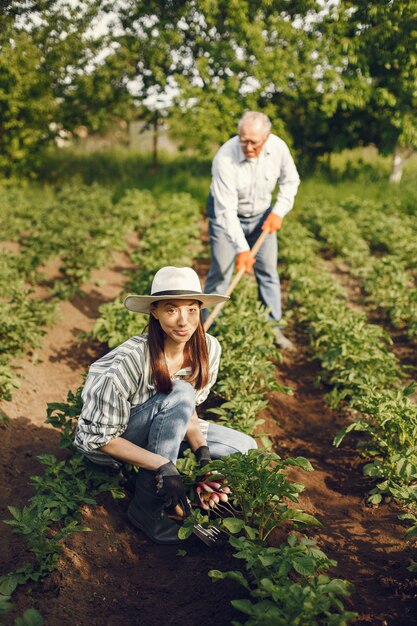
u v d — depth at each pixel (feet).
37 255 27.71
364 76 39.70
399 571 11.45
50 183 46.57
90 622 9.97
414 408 14.15
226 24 40.98
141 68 44.24
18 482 13.50
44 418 16.57
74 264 28.17
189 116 41.19
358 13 37.52
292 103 44.16
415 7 35.58
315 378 20.06
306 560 9.69
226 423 15.11
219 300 11.40
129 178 47.26
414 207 39.70
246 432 14.85
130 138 56.44
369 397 14.98
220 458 11.35
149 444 11.48
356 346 19.01
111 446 11.27
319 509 13.39
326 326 21.04
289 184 19.74
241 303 21.57
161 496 10.85
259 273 20.75
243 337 18.34
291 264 29.22
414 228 35.09
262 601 9.06
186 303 10.89
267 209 19.88
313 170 48.67
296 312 25.39
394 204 39.68
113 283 28.22
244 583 9.48
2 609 8.89
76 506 11.87
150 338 11.32
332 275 30.07
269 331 19.54
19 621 9.07
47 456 12.89
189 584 10.91
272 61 39.88
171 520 11.85
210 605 10.31
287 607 8.86
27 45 39.42
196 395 12.28
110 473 12.91
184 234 32.14
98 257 28.84
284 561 9.70
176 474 10.94
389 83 40.29
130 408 11.51
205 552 11.65
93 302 25.63
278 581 9.65
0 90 41.04
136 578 11.13
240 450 12.63
